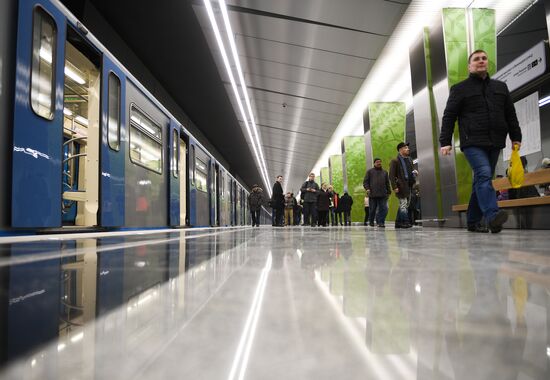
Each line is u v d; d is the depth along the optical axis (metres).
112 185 5.58
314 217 14.44
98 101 5.31
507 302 0.61
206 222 13.44
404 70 11.55
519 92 6.74
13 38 3.56
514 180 4.16
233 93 14.67
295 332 0.42
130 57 10.66
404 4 7.97
